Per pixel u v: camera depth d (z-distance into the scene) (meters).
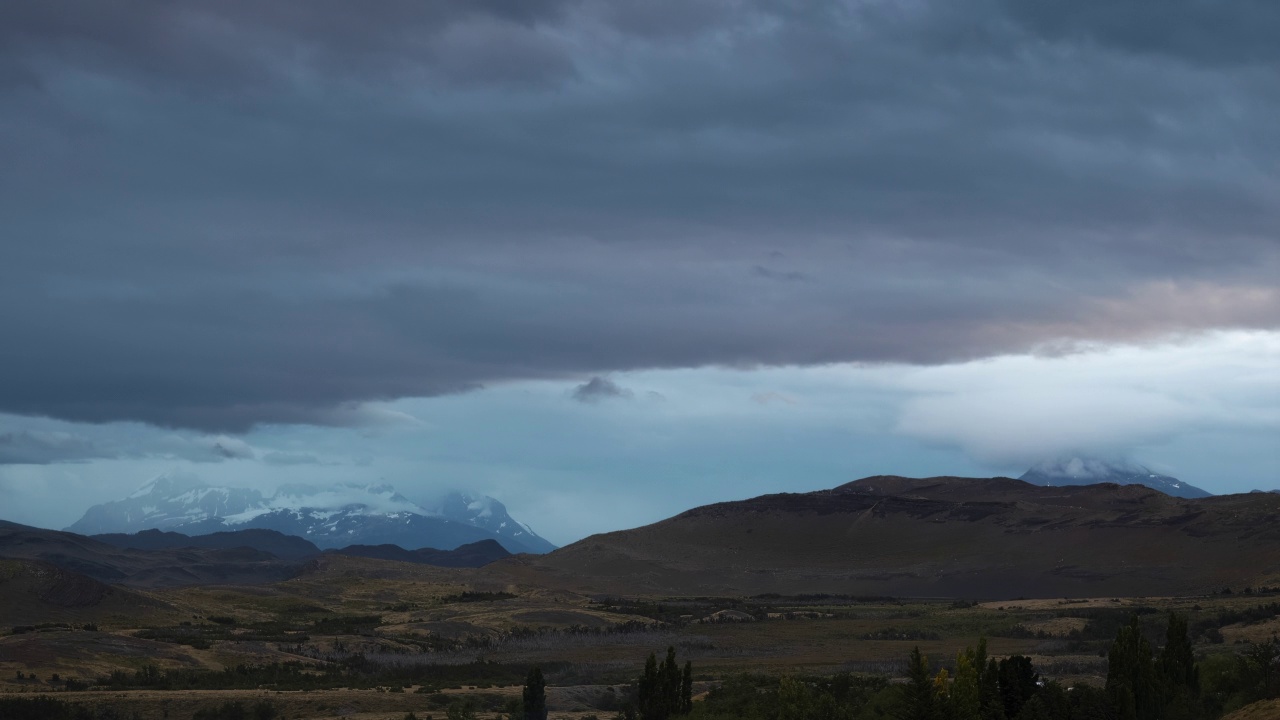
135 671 123.31
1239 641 137.12
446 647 156.75
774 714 80.75
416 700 106.31
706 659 149.88
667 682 86.62
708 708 84.75
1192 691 75.62
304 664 132.00
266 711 97.94
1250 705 66.62
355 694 107.00
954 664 129.25
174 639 143.88
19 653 122.31
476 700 107.81
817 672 128.38
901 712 67.44
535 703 91.44
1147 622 162.62
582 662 144.38
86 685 112.75
